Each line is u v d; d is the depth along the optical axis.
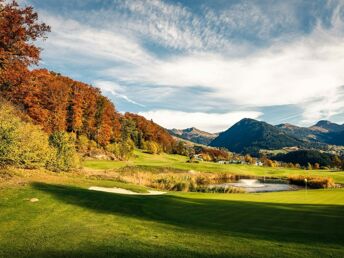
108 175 41.50
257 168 112.00
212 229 12.04
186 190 42.38
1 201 15.08
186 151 167.12
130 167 68.81
